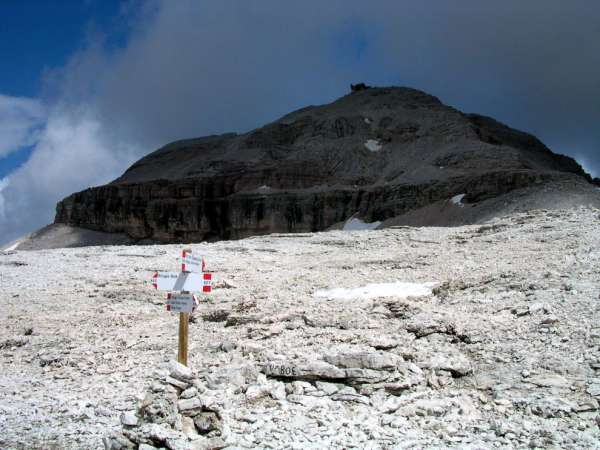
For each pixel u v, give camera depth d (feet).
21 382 45.16
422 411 32.19
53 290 90.27
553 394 33.04
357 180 434.71
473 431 30.07
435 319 45.78
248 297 68.59
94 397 39.65
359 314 50.21
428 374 36.35
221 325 57.52
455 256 88.74
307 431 30.27
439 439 29.27
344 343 42.32
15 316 71.92
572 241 82.69
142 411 29.07
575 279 53.67
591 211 117.39
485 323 44.68
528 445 28.04
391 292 63.82
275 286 77.61
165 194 439.63
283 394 34.58
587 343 38.55
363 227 347.77
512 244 91.09
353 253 111.96
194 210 418.72
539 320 43.80
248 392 34.47
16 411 37.50
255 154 513.04
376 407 33.12
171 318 65.26
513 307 48.11
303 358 37.58
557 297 49.03
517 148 571.28
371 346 40.45
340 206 379.96
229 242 142.51
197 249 129.08
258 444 28.96
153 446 27.27
